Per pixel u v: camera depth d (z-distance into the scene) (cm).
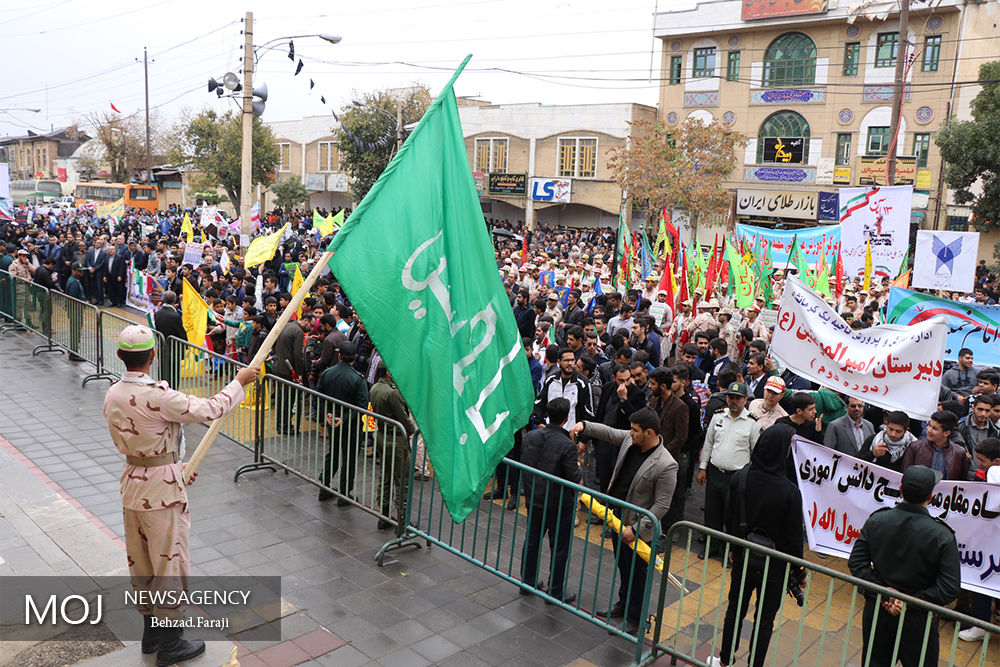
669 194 3550
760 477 522
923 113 3419
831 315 771
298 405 811
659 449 587
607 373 902
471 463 511
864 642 489
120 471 812
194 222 3953
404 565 645
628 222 4081
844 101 3619
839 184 3659
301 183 5538
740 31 3862
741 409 711
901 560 458
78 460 838
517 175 4609
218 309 1299
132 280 1902
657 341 1027
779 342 806
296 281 1421
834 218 3500
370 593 593
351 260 478
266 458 840
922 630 456
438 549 682
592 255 2888
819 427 754
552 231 4253
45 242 2122
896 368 719
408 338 492
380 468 713
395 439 672
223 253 1958
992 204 2772
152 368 1159
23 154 10425
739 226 2003
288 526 705
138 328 445
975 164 2714
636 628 565
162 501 450
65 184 8131
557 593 600
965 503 594
